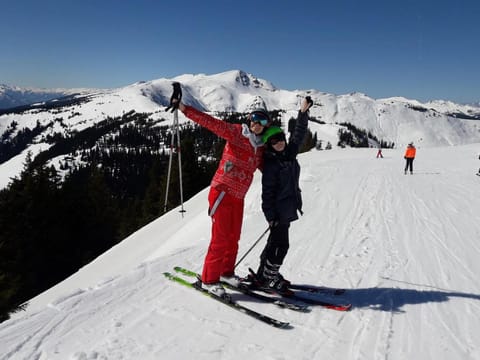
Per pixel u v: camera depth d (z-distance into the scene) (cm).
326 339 299
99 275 1116
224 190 352
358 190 1200
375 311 354
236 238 383
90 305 348
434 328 322
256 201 1029
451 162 2477
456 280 448
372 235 661
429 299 386
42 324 311
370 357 274
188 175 3872
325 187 1255
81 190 3022
